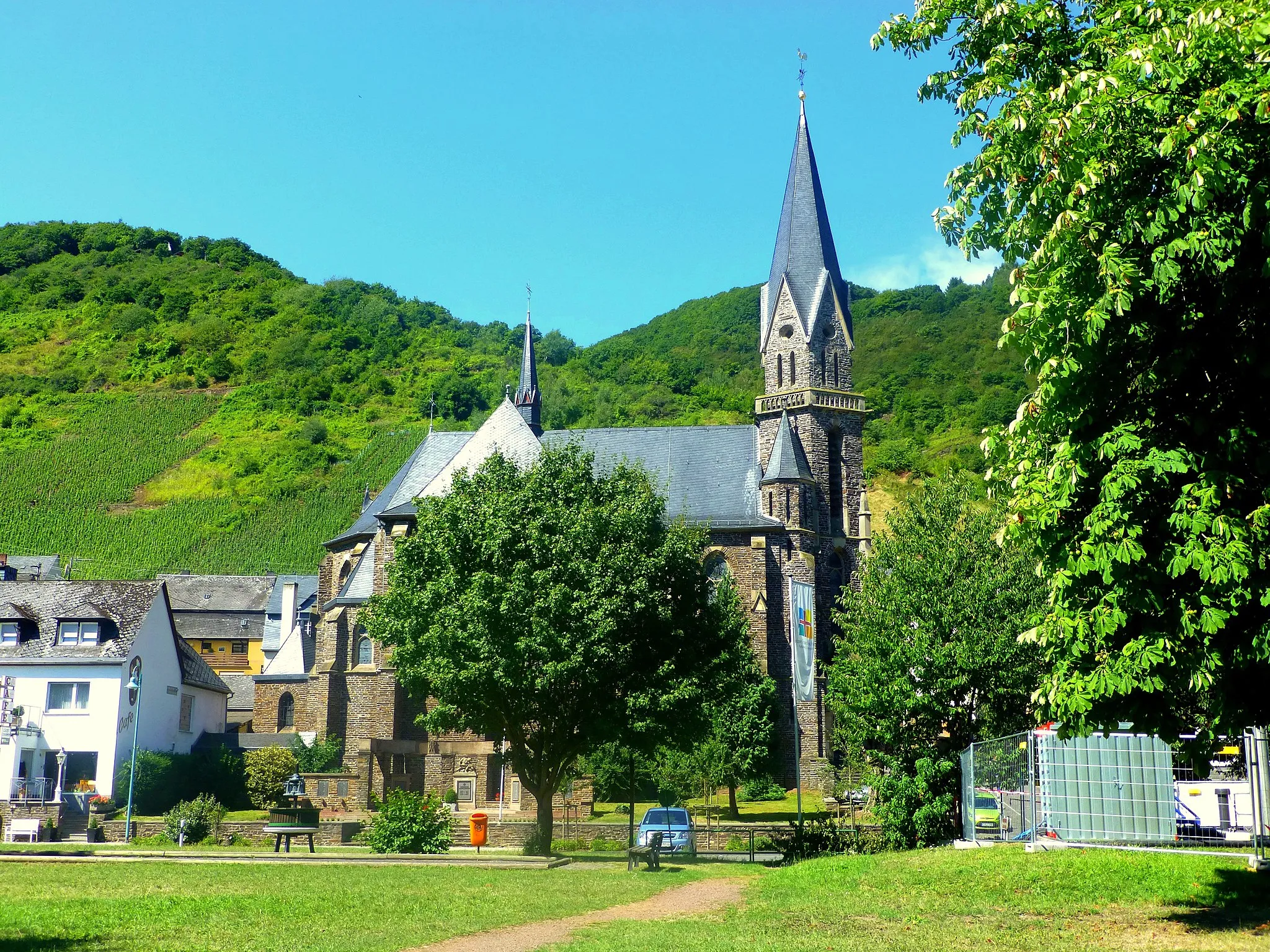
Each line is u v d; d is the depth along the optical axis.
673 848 38.38
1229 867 23.00
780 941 17.88
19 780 59.31
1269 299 16.77
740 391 197.00
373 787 66.12
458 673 37.22
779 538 74.31
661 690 39.25
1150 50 17.02
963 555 38.25
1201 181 16.09
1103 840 27.11
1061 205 18.16
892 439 157.00
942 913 21.00
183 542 152.62
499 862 32.16
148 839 43.72
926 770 35.75
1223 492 16.91
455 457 73.19
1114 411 18.11
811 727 71.44
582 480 42.44
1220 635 17.36
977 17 21.64
